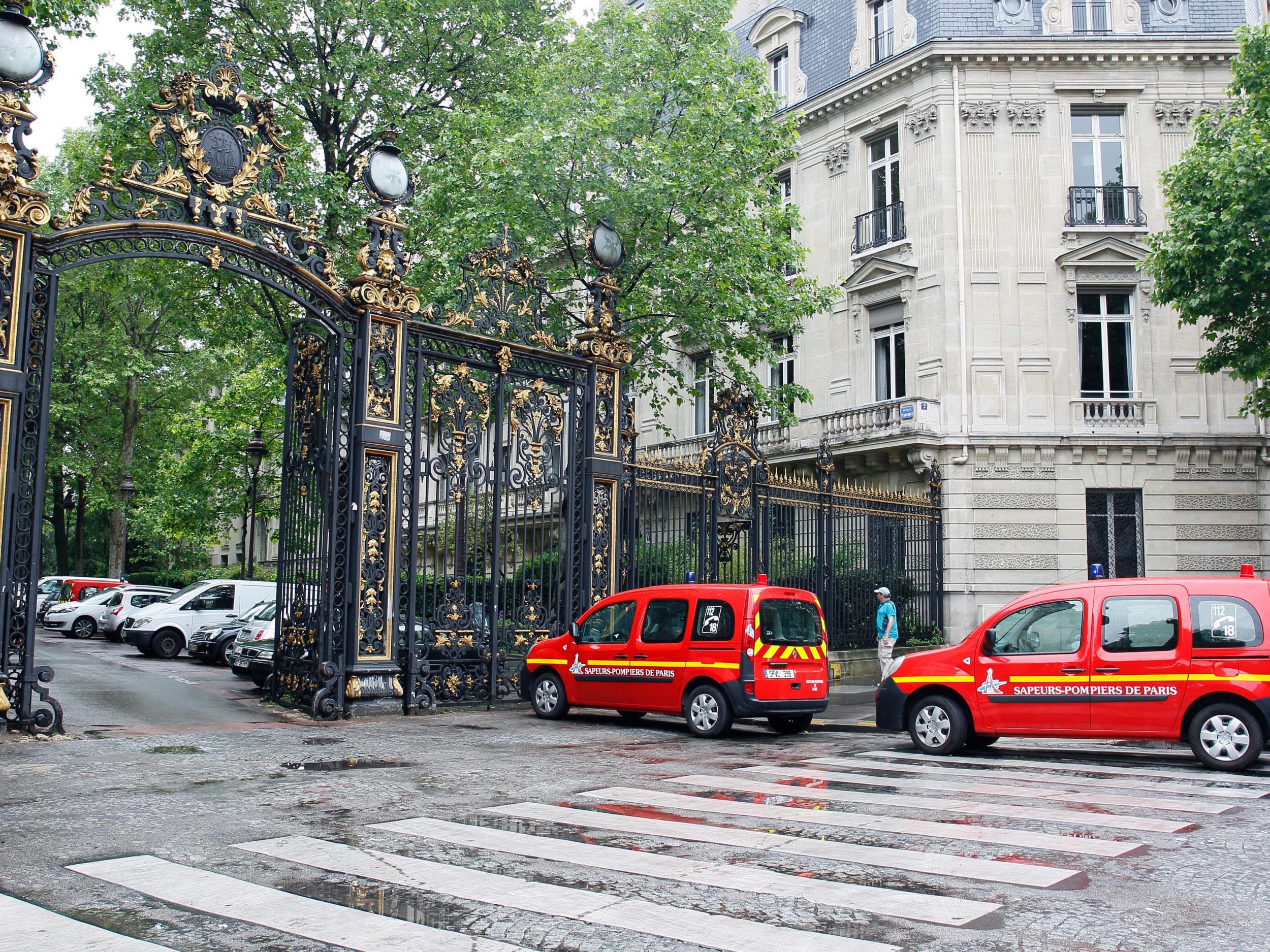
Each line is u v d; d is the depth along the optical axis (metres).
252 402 31.23
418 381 13.00
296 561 13.16
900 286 25.62
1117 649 9.67
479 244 19.25
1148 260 21.81
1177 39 24.55
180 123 11.22
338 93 24.14
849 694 17.05
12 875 5.16
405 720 12.12
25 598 9.85
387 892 4.92
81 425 41.31
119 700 14.01
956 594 23.83
